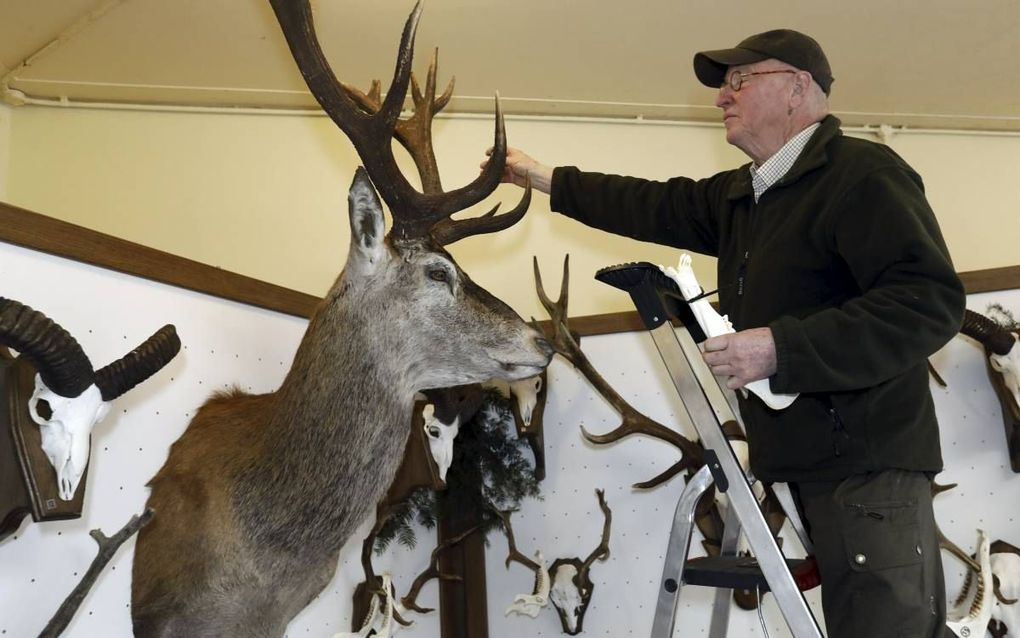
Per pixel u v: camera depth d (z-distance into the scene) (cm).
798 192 225
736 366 189
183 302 236
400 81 221
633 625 348
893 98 444
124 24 361
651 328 204
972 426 346
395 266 222
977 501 341
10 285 189
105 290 212
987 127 478
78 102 423
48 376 168
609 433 343
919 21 374
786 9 362
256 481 207
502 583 354
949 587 336
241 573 205
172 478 215
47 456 172
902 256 196
